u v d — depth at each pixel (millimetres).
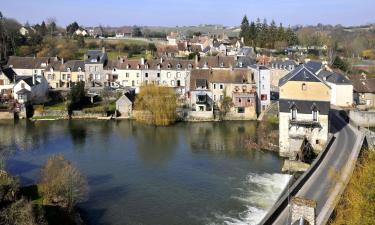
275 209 47625
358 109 117125
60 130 108562
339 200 47188
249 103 119188
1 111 120562
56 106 127688
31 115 123438
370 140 83750
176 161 83250
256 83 122125
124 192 67438
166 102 115062
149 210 60875
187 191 67875
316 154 84062
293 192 53969
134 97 130000
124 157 85562
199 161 83188
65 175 58406
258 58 173000
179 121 118750
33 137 101438
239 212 60031
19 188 58312
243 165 80812
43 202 55094
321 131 84188
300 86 84750
